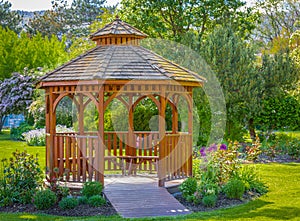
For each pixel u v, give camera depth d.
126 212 9.18
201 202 10.14
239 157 17.48
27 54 36.59
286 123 20.09
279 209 9.56
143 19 23.45
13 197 10.22
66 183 11.24
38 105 27.66
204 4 23.83
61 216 9.07
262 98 20.16
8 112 30.92
